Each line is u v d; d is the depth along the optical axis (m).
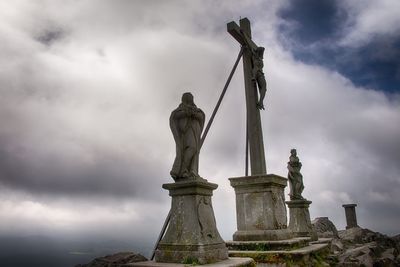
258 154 13.09
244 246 11.34
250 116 13.63
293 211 16.28
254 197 12.14
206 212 8.10
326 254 13.49
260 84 13.87
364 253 13.77
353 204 25.45
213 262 7.59
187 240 7.61
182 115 8.48
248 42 14.14
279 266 10.30
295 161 17.02
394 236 17.73
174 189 8.21
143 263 7.59
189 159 8.30
